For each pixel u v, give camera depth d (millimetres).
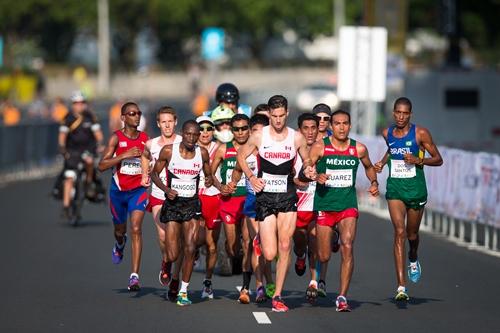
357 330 32438
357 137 80250
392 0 91188
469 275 44625
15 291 39781
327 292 40219
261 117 39250
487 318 34656
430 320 34219
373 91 81812
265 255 35344
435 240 57219
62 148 61719
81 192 61938
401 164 38188
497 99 111562
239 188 38938
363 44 81562
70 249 51844
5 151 93250
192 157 36531
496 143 104812
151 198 38656
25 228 60562
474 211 55219
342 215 35812
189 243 36719
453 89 111750
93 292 39688
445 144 103500
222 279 43469
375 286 41562
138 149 39000
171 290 37812
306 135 37156
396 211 37875
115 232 41125
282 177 35281
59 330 32406
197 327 32875
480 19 163125
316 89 180750
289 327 32875
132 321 33875
